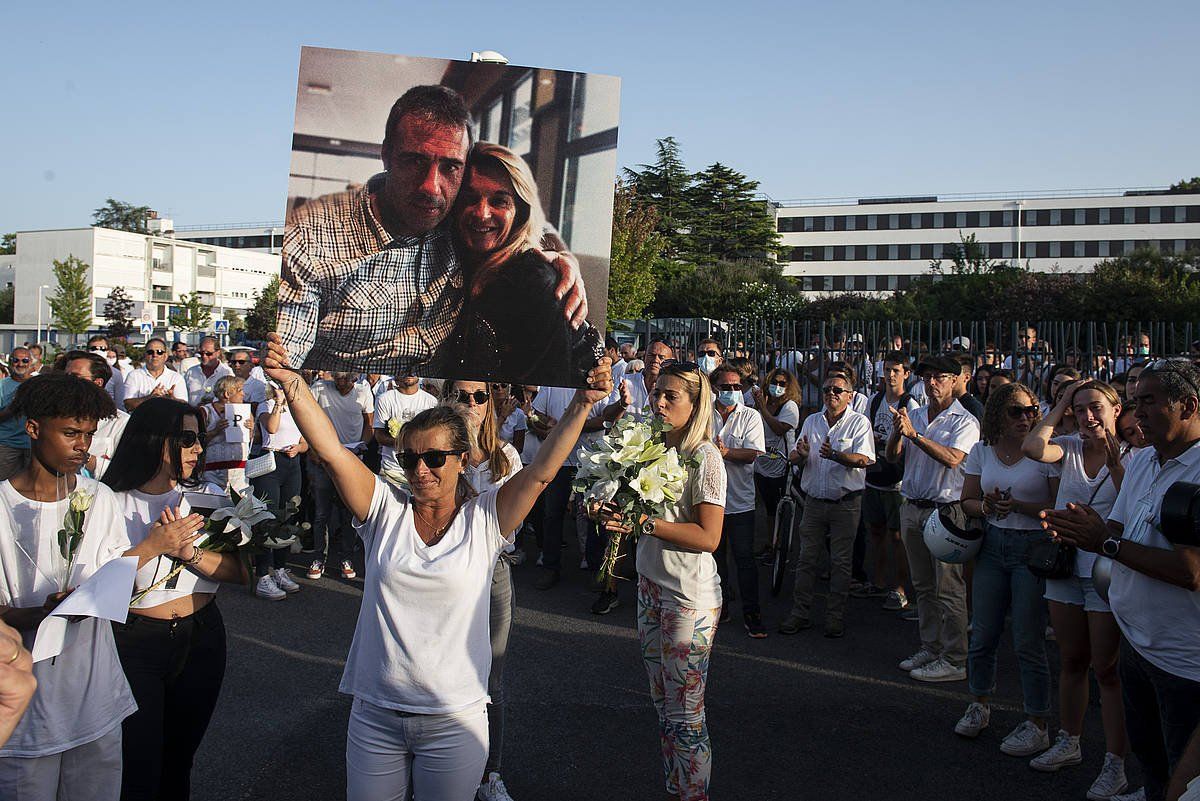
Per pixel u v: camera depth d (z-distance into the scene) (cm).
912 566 615
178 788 350
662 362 847
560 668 598
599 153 305
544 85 304
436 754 286
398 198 297
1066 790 440
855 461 657
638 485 362
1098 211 8788
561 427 302
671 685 384
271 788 427
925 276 5156
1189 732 334
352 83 297
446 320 301
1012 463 491
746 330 1371
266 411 819
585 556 870
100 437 561
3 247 10281
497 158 303
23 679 182
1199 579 321
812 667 612
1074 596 446
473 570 293
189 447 346
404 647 285
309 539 937
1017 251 8925
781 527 799
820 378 1248
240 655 611
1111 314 3603
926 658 608
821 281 9412
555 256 304
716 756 473
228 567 341
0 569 285
